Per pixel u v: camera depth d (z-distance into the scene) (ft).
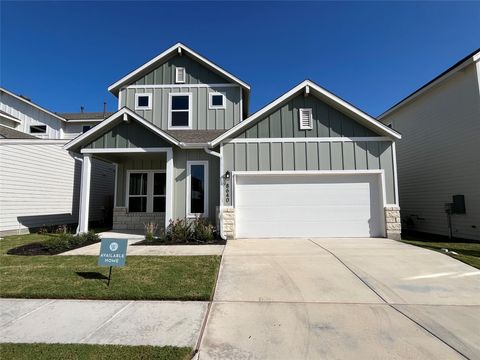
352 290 15.55
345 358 9.35
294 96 32.50
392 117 47.57
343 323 11.84
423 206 39.60
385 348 9.91
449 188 34.78
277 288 15.88
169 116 44.39
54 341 10.36
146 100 45.16
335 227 31.63
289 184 32.09
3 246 28.09
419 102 40.63
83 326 11.55
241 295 14.92
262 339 10.58
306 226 31.68
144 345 10.05
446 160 35.32
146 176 42.06
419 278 17.39
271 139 32.14
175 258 22.04
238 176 32.12
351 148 31.83
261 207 31.94
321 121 32.22
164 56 44.88
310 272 18.53
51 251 25.26
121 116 33.06
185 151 34.37
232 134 32.12
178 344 10.16
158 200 41.70
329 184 31.99
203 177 34.04
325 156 31.81
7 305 13.67
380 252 23.77
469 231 31.76
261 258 22.08
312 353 9.64
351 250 24.63
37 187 41.88
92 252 25.00
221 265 20.21
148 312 12.89
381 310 13.09
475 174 31.04
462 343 10.21
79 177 51.13
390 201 31.24
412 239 32.30
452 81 34.45
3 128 46.16
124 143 33.30
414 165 41.60
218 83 45.11
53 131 63.31
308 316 12.51
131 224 41.09
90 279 17.02
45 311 12.98
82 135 32.63
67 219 47.73
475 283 16.57
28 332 11.04
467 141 32.12
